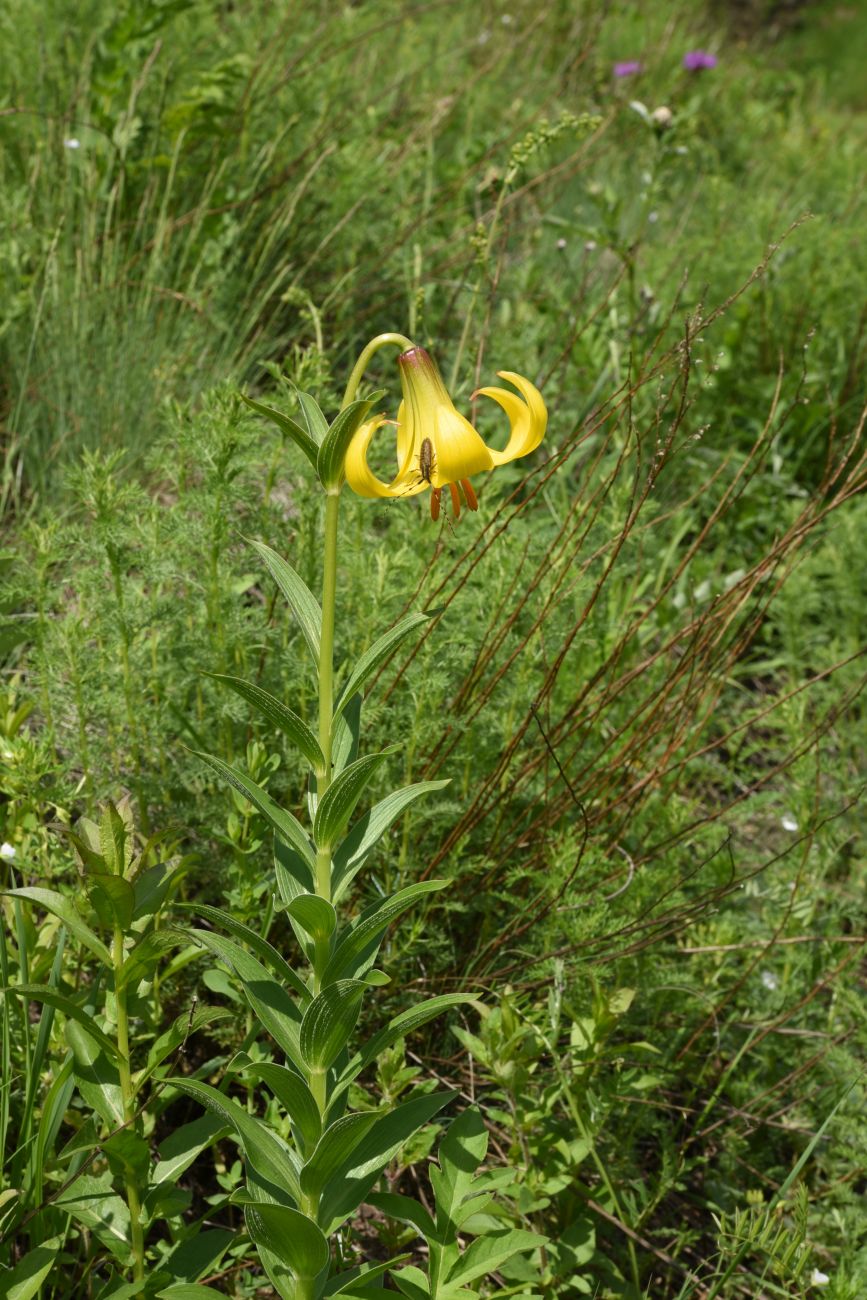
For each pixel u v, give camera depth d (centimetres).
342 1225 202
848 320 491
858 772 362
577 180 609
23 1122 194
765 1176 256
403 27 670
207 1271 188
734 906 293
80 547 253
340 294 446
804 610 377
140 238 446
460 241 489
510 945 266
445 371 422
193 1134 196
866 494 423
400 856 248
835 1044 267
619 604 352
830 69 1235
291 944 255
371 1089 243
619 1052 224
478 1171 233
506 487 380
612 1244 238
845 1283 212
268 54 509
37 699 251
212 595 245
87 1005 203
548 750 255
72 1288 201
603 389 427
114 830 171
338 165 488
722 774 336
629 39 853
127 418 380
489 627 274
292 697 260
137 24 455
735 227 575
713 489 432
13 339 388
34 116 459
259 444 270
